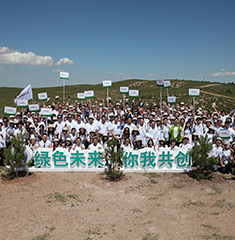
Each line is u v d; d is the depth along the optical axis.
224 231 5.32
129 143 9.97
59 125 11.35
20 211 6.24
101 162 9.34
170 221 5.74
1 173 8.95
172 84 86.31
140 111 13.48
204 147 8.41
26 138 10.83
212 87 72.81
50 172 9.32
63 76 17.86
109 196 7.10
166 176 8.76
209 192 7.35
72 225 5.57
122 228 5.45
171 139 10.43
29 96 16.03
